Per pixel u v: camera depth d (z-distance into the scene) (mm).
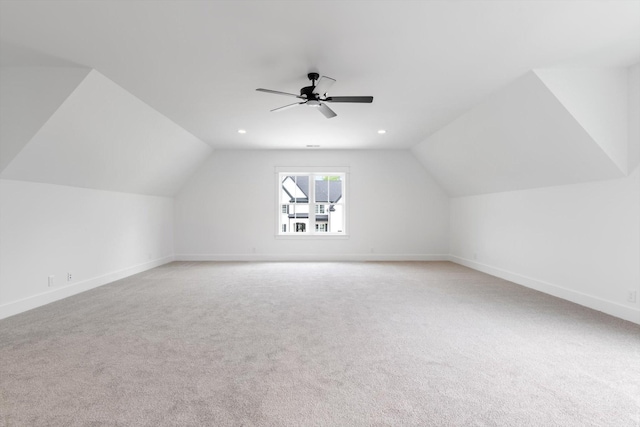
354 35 2848
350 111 4871
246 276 5840
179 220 7691
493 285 5121
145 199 6535
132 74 3592
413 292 4668
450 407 1930
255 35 2844
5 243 3619
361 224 7777
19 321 3420
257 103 4516
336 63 3373
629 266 3465
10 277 3662
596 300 3838
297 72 3570
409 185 7777
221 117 5129
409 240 7789
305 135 6328
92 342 2861
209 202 7703
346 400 2004
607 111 3492
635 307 3400
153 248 6828
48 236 4172
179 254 7695
